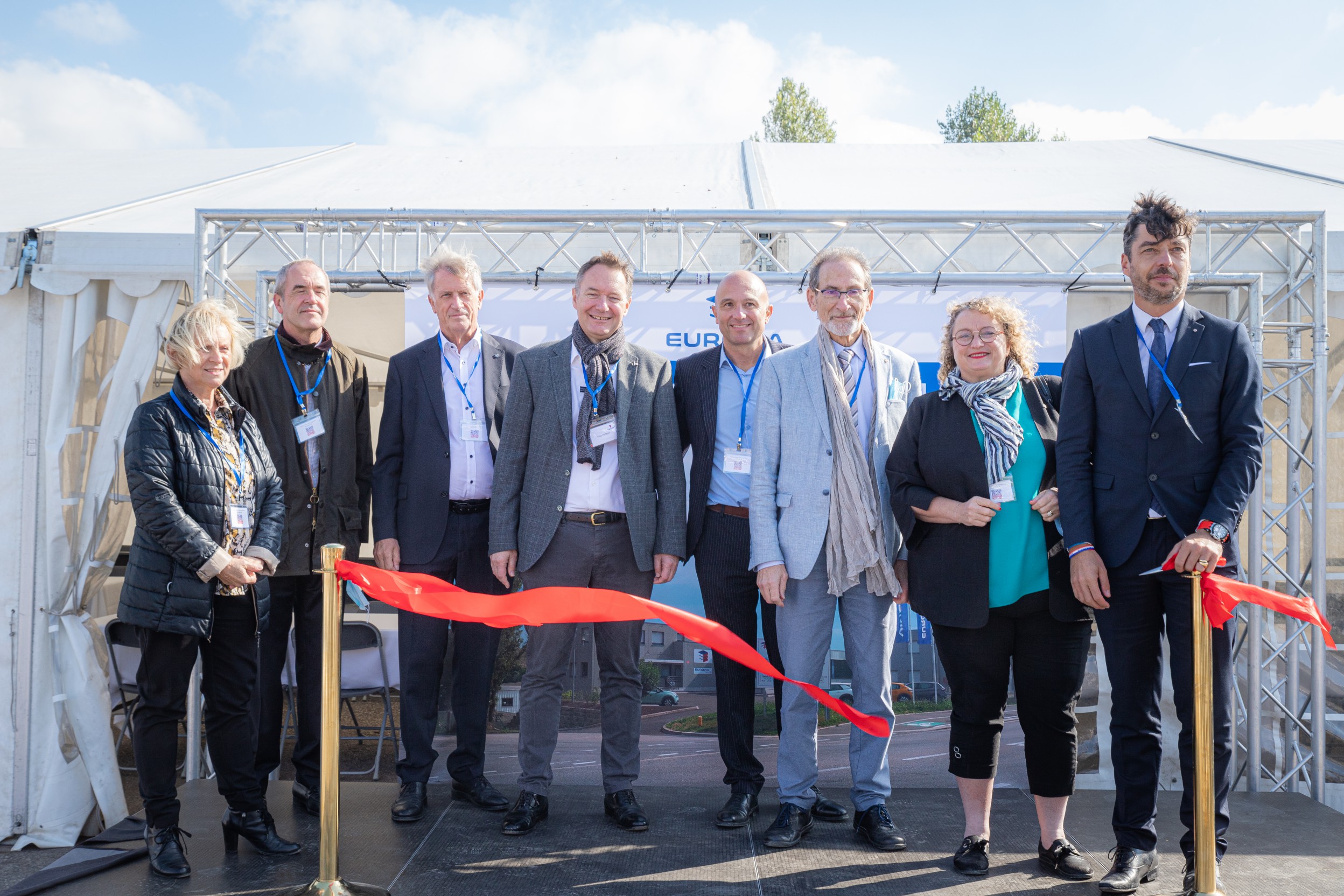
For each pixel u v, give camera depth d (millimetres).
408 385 3016
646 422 2814
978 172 5352
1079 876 2391
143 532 2373
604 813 2969
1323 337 3658
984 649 2418
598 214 3883
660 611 2162
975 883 2371
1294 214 3705
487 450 3029
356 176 5348
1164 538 2287
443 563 2945
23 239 3910
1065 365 2518
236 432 2578
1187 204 4371
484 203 4512
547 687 2816
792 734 2686
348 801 3105
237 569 2391
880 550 2557
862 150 6184
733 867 2475
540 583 2746
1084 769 3799
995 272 3756
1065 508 2324
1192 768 2266
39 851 3760
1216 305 3990
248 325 3982
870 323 3803
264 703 2951
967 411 2447
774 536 2615
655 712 3707
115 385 3996
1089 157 5840
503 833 2730
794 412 2658
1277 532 4039
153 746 2436
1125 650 2334
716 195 4684
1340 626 4008
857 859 2535
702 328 3789
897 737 3623
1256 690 3557
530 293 3795
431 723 2979
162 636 2385
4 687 3844
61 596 3918
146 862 2555
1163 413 2303
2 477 3910
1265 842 2812
